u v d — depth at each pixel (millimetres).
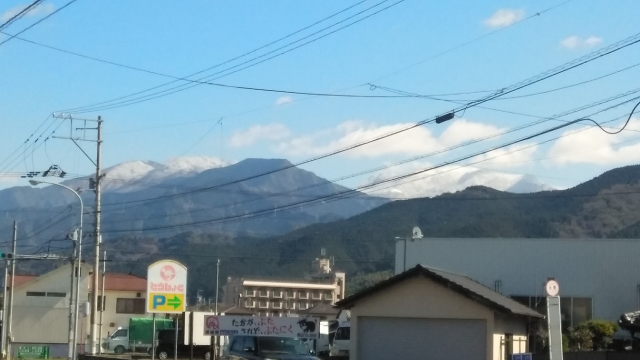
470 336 30453
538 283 58375
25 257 50188
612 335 48031
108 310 75812
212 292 150625
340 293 113812
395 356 31812
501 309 29875
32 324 71312
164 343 54906
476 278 60344
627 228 142875
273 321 29141
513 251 59594
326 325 55094
